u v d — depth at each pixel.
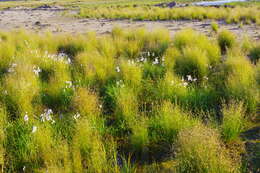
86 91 5.56
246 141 4.30
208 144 3.40
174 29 16.69
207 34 14.21
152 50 9.88
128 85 6.48
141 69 7.52
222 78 6.77
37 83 6.67
